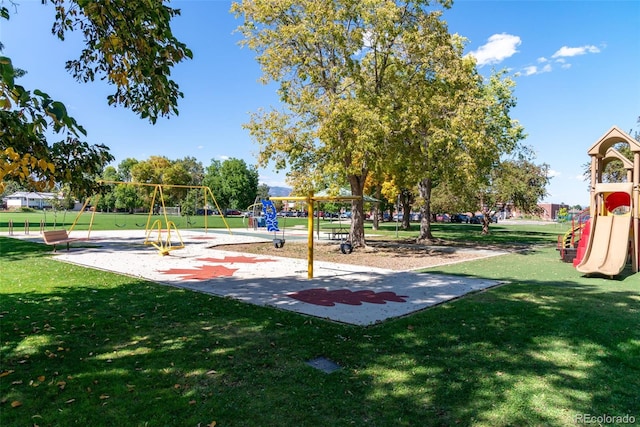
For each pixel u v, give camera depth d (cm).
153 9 357
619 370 450
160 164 7819
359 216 1852
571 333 577
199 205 7825
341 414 352
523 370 448
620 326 610
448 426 335
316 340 541
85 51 464
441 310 712
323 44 1605
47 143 349
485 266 1352
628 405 372
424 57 1633
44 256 1436
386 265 1359
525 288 933
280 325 609
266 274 1123
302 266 1305
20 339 528
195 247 1888
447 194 3094
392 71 1664
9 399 369
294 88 1712
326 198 1080
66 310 674
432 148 1600
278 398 379
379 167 1592
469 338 555
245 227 3838
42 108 252
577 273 1197
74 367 443
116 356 477
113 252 1611
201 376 424
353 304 759
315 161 1688
